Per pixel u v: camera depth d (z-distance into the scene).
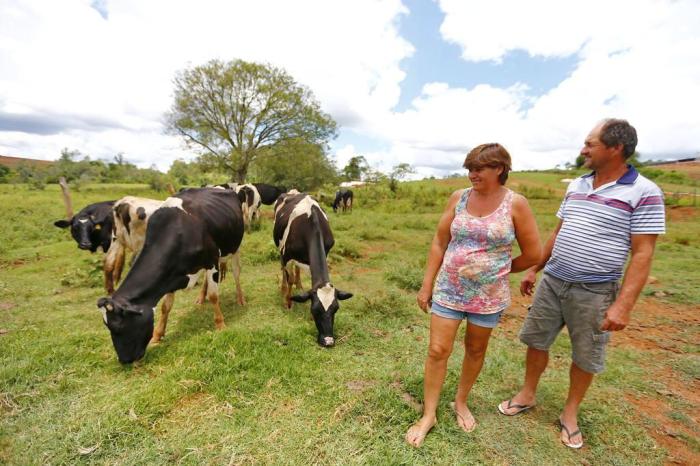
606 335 2.34
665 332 4.45
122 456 2.30
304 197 5.41
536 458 2.39
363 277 6.55
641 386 3.25
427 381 2.51
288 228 4.87
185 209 4.00
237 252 5.02
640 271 2.08
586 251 2.27
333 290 4.12
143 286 3.44
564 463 2.36
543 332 2.59
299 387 3.03
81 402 2.77
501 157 2.06
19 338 3.69
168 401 2.74
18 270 6.34
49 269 6.46
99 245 6.53
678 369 3.57
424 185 31.31
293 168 22.19
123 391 2.93
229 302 5.16
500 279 2.25
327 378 3.21
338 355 3.66
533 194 27.09
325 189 28.56
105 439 2.39
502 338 4.21
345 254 8.09
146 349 3.61
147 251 3.65
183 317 4.59
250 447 2.39
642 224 2.08
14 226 9.81
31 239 9.12
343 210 18.20
